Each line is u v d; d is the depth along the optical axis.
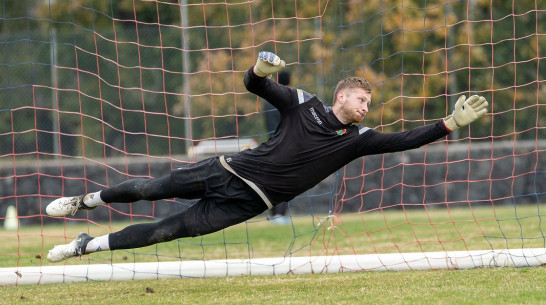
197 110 53.22
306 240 30.33
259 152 17.06
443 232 30.88
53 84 54.91
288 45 56.12
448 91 53.66
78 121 55.00
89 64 53.97
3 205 47.50
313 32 56.59
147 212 46.97
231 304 16.55
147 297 18.09
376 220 39.34
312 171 17.05
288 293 17.95
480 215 39.41
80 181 47.66
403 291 17.50
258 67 16.16
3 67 55.16
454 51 54.50
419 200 48.16
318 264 21.66
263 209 17.33
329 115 17.06
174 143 53.59
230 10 61.78
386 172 47.91
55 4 70.94
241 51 55.28
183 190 17.25
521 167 48.69
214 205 17.27
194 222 17.27
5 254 27.03
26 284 21.09
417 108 53.41
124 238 17.48
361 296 17.05
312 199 46.59
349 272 21.55
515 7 58.19
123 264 21.88
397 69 54.59
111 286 20.42
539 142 49.16
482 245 25.73
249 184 16.94
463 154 48.50
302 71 55.34
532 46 55.00
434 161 48.25
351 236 30.70
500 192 48.62
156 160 47.47
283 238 31.38
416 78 54.09
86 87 54.44
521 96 53.94
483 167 48.59
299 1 58.72
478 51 54.31
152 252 27.41
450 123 16.78
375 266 21.59
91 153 54.44
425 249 25.38
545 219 35.09
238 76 53.78
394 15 54.44
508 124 53.44
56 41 53.69
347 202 47.25
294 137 16.92
